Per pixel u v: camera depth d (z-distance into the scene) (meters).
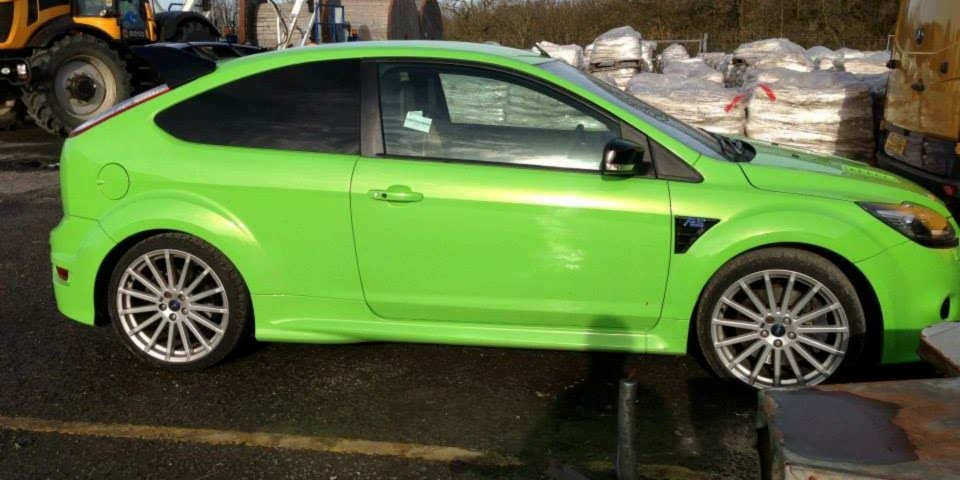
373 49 4.14
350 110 4.06
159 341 4.25
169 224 4.02
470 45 4.32
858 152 8.44
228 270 4.08
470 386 4.07
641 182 3.83
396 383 4.11
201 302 4.17
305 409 3.83
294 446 3.50
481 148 3.96
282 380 4.14
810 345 3.86
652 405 3.85
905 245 3.76
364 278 4.00
